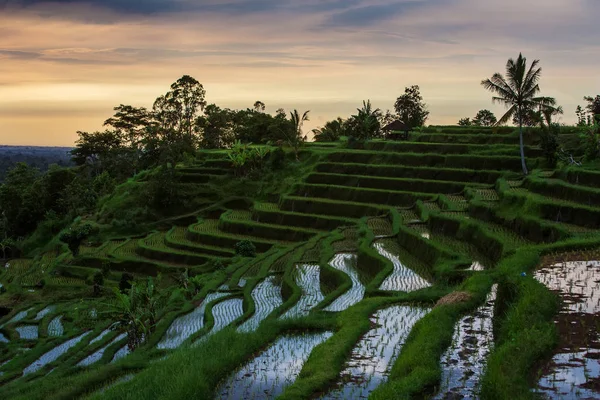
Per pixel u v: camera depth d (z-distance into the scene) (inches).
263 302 1226.0
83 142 4178.2
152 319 1130.0
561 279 716.0
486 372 459.5
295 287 1182.3
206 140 4025.6
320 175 2536.9
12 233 3174.2
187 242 2267.5
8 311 1815.9
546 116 2111.2
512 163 2187.5
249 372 593.3
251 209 2620.6
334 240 1640.0
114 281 1945.1
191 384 526.9
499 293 673.0
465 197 1909.4
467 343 578.6
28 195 3245.6
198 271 1827.0
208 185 2886.3
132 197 2898.6
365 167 2493.8
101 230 2650.1
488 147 2406.5
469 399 451.8
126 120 4232.3
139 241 2400.3
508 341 503.5
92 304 1653.5
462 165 2325.3
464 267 1062.4
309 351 657.6
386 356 597.0
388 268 1157.7
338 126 3927.2
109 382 704.4
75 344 1254.9
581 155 2090.3
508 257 858.8
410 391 450.6
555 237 1115.3
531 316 550.0
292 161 2891.2
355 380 534.6
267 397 527.8
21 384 951.6
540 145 2262.6
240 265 1665.8
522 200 1362.0
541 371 451.5
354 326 683.4
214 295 1382.9
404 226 1520.7
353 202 2234.3
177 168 3110.2
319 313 884.6
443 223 1462.8
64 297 1838.1
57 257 2421.3
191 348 668.1
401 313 767.1
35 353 1225.4
